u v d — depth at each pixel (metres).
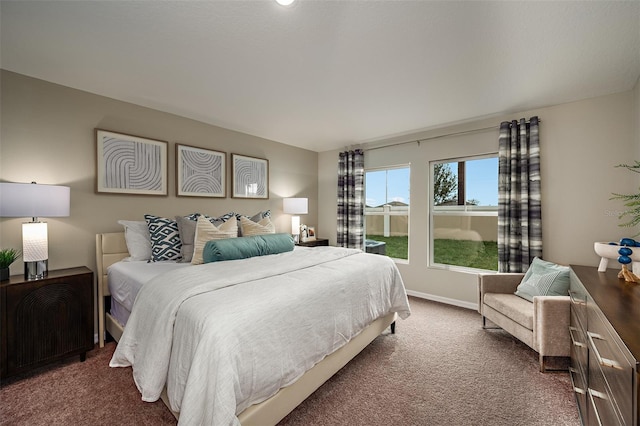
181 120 3.16
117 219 2.66
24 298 1.88
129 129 2.75
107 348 2.34
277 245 2.60
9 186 1.83
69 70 2.13
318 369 1.63
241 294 1.41
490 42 1.76
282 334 1.36
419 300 3.65
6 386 1.81
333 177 4.84
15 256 2.10
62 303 2.04
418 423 1.50
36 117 2.23
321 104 2.82
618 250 1.80
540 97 2.62
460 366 2.06
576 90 2.46
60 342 2.02
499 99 2.67
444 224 3.67
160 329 1.30
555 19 1.53
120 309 2.21
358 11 1.49
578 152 2.68
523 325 2.15
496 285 2.69
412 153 3.87
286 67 2.09
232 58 1.97
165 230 2.56
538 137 2.83
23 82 2.17
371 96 2.62
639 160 2.25
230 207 3.66
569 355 1.94
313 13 1.50
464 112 3.03
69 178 2.39
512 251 2.97
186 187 3.17
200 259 2.25
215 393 1.03
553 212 2.81
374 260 2.45
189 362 1.17
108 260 2.46
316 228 5.04
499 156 3.07
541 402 1.67
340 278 1.89
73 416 1.54
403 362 2.11
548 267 2.44
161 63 2.03
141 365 1.34
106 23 1.59
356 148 4.43
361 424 1.49
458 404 1.65
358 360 2.14
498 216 3.09
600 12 1.47
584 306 1.50
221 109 2.96
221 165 3.54
